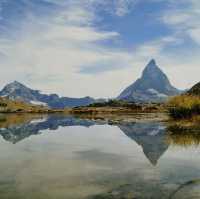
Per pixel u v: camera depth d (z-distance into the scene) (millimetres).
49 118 138500
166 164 30438
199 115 78812
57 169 29188
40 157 35781
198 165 29672
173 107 85125
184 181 23859
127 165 30562
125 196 20391
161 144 44062
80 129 75000
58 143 48688
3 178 25562
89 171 28203
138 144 46062
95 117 139000
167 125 72750
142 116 132750
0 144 47750
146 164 30859
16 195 20844
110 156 36094
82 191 21750
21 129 76562
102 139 53500
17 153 38875
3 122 105312
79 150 41094
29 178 25562
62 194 21062
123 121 100250
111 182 24062
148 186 22672
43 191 21812
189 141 44938
